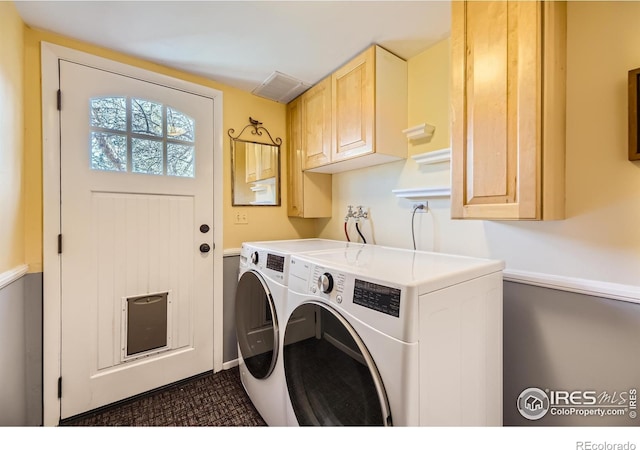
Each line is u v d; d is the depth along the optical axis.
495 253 1.27
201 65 1.71
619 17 0.92
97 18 1.29
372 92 1.50
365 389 0.79
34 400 1.36
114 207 1.57
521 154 0.90
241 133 2.05
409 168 1.65
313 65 1.71
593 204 0.98
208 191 1.90
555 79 0.94
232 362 2.00
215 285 1.93
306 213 2.12
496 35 0.96
